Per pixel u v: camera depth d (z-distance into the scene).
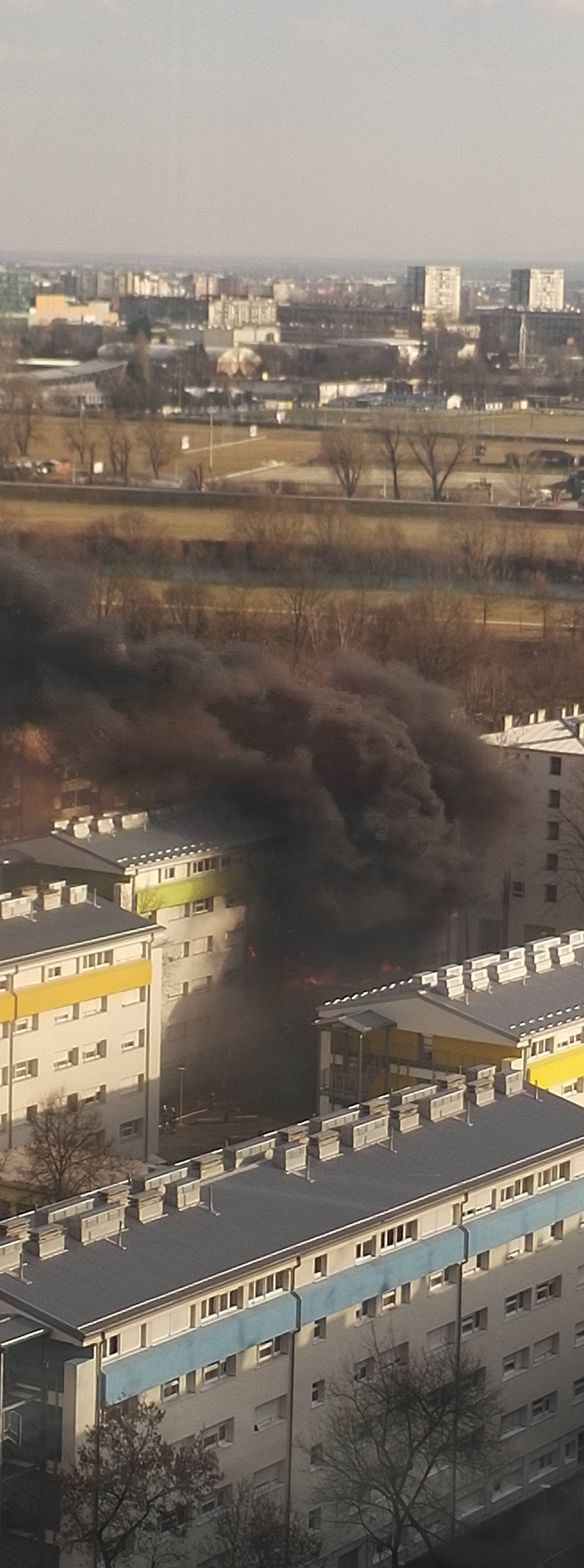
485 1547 90.88
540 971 125.56
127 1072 135.62
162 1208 87.19
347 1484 86.69
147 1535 79.81
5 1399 79.06
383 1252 89.62
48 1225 83.44
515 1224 94.25
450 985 119.88
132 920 137.00
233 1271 83.00
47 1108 129.75
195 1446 81.19
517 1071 107.56
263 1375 84.81
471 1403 90.50
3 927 132.38
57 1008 130.25
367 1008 119.88
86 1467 77.94
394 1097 99.62
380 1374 89.19
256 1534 80.69
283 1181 91.25
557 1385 98.25
